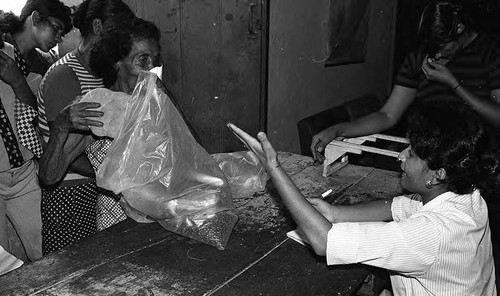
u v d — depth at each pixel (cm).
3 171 181
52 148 141
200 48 348
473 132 100
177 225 138
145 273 119
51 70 165
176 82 359
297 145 398
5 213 190
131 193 139
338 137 195
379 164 314
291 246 134
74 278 115
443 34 171
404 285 116
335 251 106
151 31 156
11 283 112
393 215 133
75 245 132
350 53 456
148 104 140
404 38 544
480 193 112
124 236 138
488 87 180
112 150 137
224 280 117
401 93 201
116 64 157
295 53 372
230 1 334
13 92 178
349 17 438
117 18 154
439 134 100
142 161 138
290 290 113
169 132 141
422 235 102
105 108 140
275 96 357
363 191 175
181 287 113
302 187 179
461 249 103
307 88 397
